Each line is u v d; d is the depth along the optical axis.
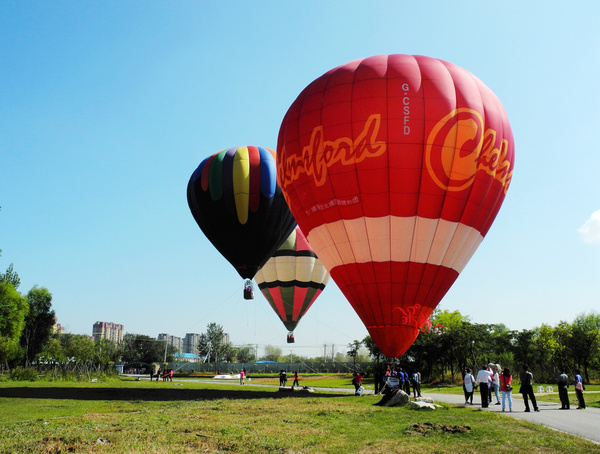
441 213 23.59
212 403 22.14
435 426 14.03
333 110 24.08
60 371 56.53
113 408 20.25
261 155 36.56
